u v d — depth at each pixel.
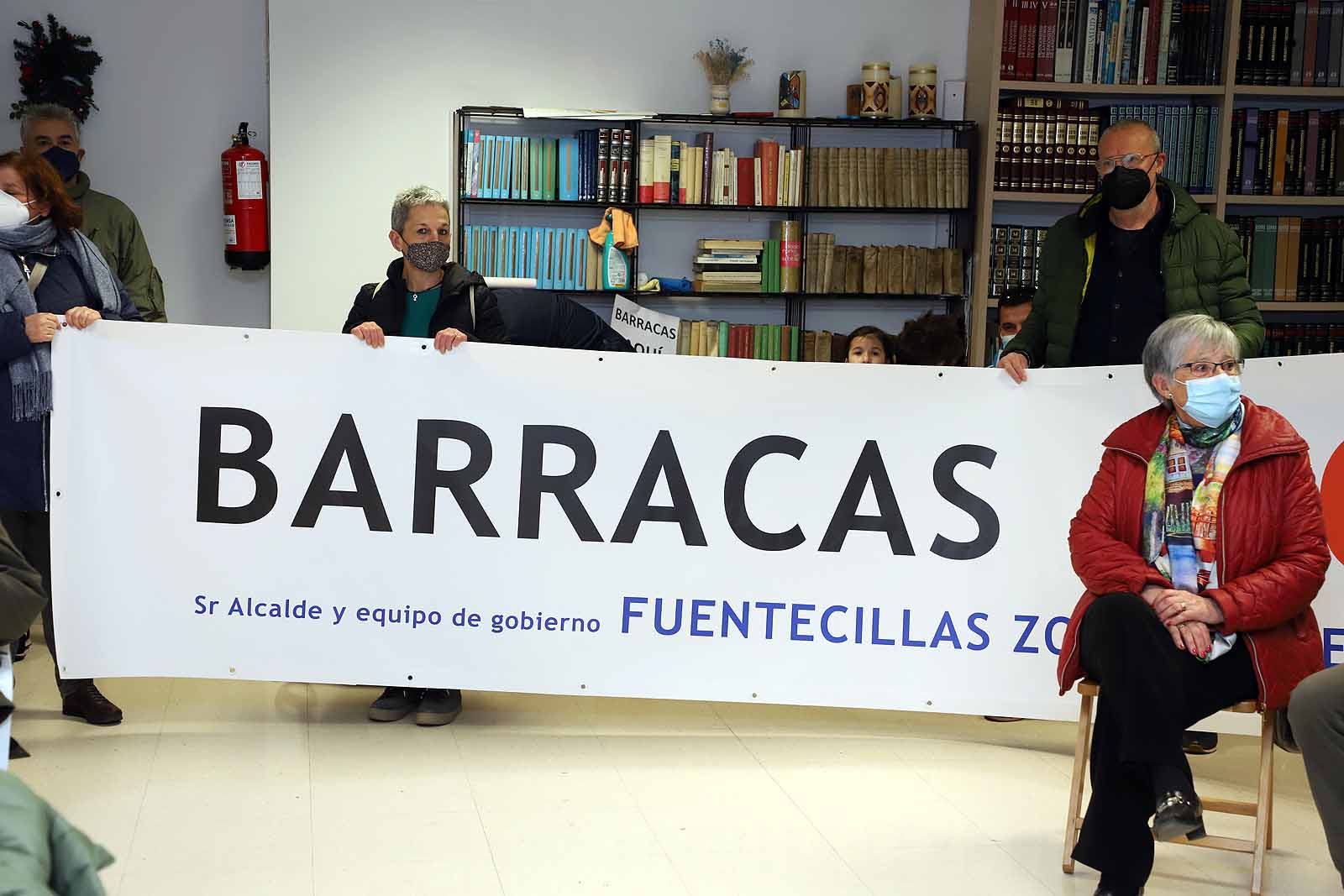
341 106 5.95
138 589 3.23
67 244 3.38
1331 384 3.13
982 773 3.17
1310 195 5.83
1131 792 2.31
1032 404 3.24
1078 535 2.53
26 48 5.78
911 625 3.28
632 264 6.00
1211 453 2.46
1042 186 5.91
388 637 3.28
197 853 2.49
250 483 3.25
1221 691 2.36
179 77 5.97
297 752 3.14
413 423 3.27
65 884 1.08
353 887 2.36
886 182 6.00
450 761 3.12
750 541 3.28
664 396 3.27
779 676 3.30
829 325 6.32
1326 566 2.37
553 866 2.49
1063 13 5.82
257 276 6.10
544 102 6.09
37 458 3.29
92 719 3.33
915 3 6.21
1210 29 5.80
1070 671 2.47
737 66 6.00
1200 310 3.37
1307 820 2.92
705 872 2.48
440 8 5.98
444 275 3.52
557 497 3.28
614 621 3.29
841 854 2.60
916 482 3.27
